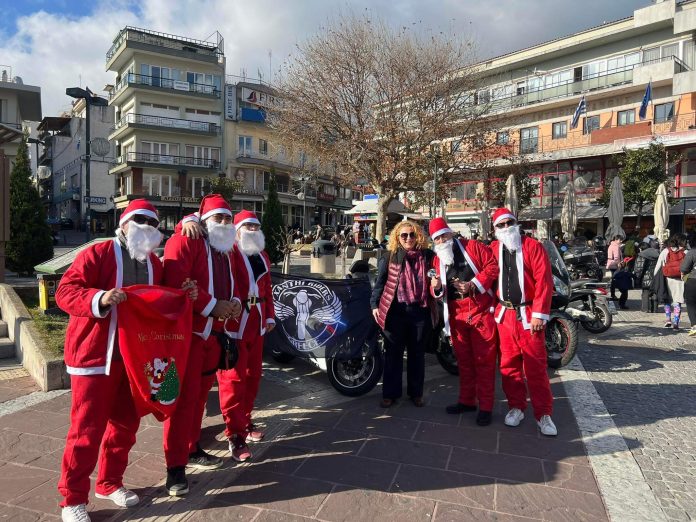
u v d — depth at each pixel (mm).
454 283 4586
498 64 36906
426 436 4242
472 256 4641
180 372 3082
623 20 31656
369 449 3969
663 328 9633
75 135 54750
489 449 3986
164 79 43250
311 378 5945
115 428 3107
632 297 14594
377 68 16781
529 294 4359
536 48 35406
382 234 17688
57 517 2951
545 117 35219
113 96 45812
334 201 61406
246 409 4121
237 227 4141
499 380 6070
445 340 6102
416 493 3285
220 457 3805
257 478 3484
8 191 8812
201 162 44781
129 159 42531
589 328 9055
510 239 4406
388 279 4871
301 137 17547
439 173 18750
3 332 6949
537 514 3049
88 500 3129
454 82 17297
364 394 5363
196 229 3494
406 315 4840
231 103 46000
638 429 4473
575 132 33781
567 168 33281
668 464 3783
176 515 3021
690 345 8094
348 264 18172
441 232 4664
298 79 17328
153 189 43156
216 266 3619
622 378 6148
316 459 3787
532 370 4316
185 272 3324
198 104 44531
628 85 30562
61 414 4508
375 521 2959
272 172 18422
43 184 67750
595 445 4070
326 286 5375
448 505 3143
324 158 18219
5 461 3639
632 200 26062
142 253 3094
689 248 9430
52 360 5109
